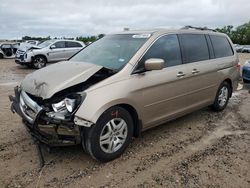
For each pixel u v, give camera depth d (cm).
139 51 398
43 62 1470
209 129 488
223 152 398
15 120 511
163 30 451
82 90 337
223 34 595
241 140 442
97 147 343
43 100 339
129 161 368
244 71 889
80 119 318
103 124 342
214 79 532
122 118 365
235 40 7431
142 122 398
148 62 374
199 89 496
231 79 588
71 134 325
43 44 1559
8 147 399
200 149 407
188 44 480
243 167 356
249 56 3075
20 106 381
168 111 440
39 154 376
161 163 364
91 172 339
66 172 338
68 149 395
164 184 317
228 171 346
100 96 334
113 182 320
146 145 417
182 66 454
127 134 377
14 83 947
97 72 371
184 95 462
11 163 356
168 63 433
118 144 371
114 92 347
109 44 457
